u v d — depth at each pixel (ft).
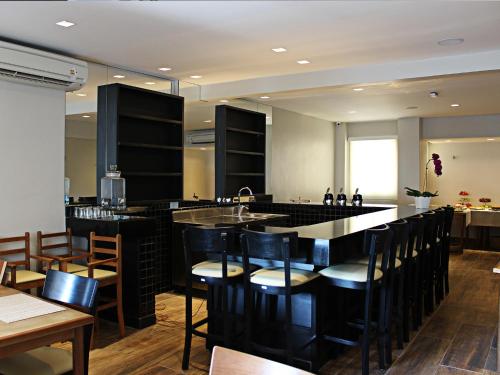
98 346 11.91
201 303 16.15
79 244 15.21
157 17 11.89
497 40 14.14
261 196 24.70
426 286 14.87
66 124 15.78
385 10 11.41
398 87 19.53
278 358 10.49
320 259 9.69
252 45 14.65
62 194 15.52
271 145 26.02
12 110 14.08
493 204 30.91
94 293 6.95
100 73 17.31
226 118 22.79
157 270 17.62
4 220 13.88
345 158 33.17
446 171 32.32
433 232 14.88
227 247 9.94
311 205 21.79
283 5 11.03
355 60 16.83
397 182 30.71
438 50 15.31
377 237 9.29
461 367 10.66
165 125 20.43
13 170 14.11
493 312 15.10
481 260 24.68
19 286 11.92
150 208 17.98
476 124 28.89
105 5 10.96
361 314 12.55
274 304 10.60
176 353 11.44
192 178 22.02
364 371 9.50
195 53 15.67
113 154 17.15
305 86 19.10
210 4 10.91
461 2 10.85
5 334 5.58
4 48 13.07
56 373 6.71
